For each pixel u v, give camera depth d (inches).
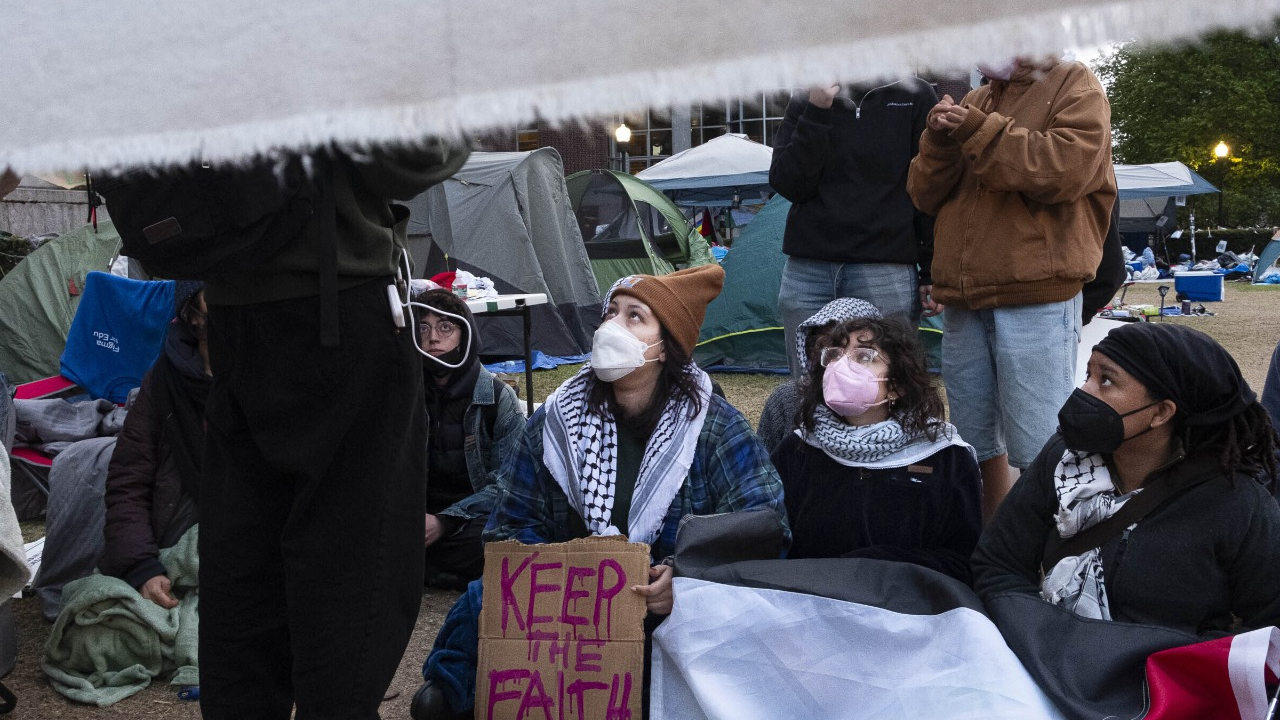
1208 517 84.7
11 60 17.5
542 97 14.7
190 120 16.8
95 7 17.2
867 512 105.4
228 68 16.2
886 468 105.9
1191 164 812.6
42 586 138.4
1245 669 72.2
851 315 127.5
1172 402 84.1
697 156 733.3
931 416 106.0
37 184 175.3
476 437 148.6
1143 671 79.9
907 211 147.3
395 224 67.2
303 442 64.6
